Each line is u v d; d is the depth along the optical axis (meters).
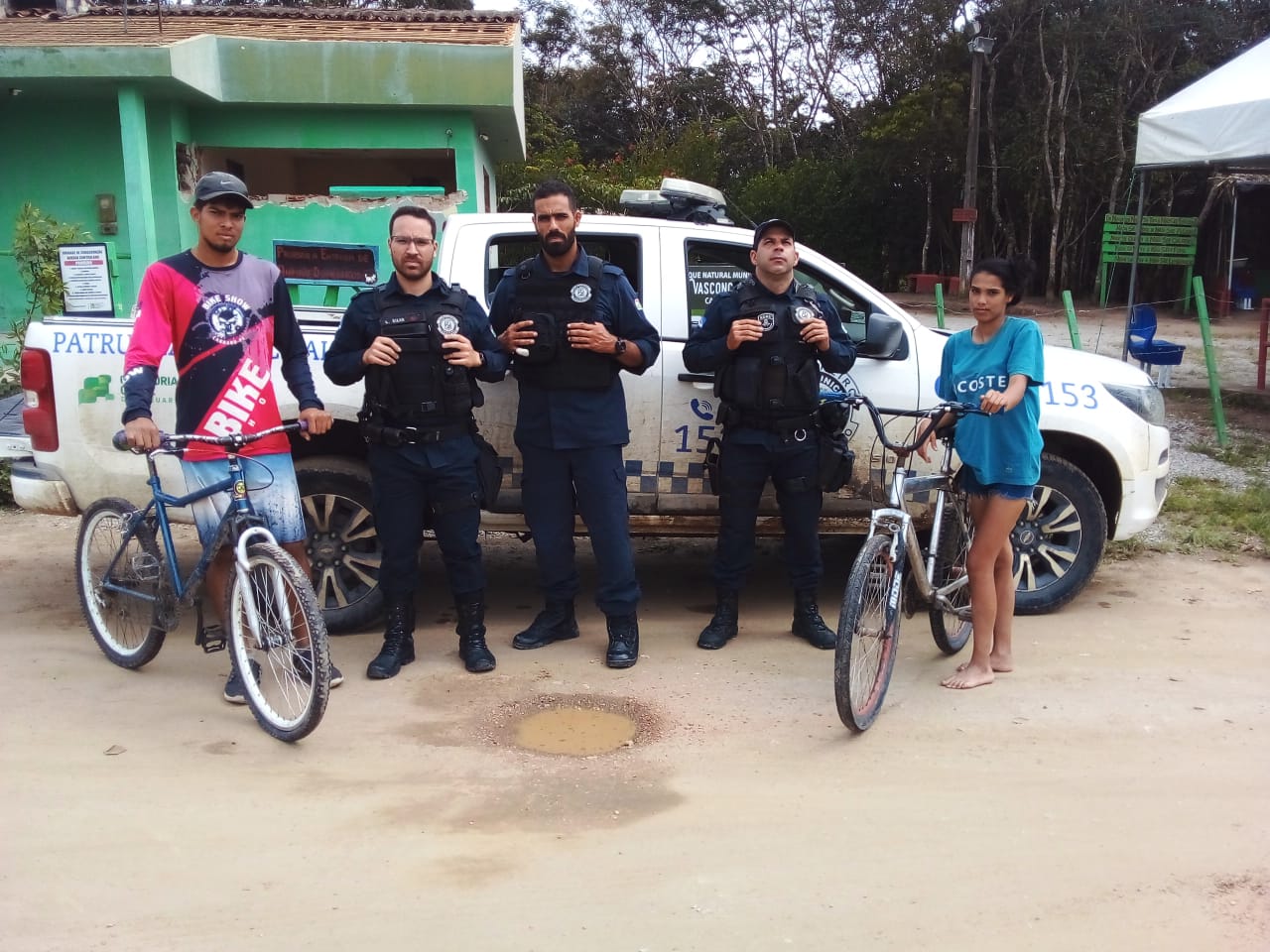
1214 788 3.34
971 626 4.46
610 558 4.32
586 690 4.12
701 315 4.76
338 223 11.46
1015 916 2.64
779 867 2.87
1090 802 3.24
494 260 4.95
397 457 4.12
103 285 7.17
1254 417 10.03
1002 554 4.17
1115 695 4.08
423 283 4.07
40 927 2.57
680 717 3.87
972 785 3.35
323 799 3.24
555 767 3.47
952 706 3.98
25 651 4.49
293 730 3.56
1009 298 3.95
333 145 11.88
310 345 4.61
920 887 2.77
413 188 11.48
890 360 4.78
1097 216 27.83
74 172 11.20
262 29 12.19
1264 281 24.67
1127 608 5.15
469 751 3.59
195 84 10.49
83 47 9.80
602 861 2.90
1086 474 5.18
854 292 4.84
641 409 4.67
